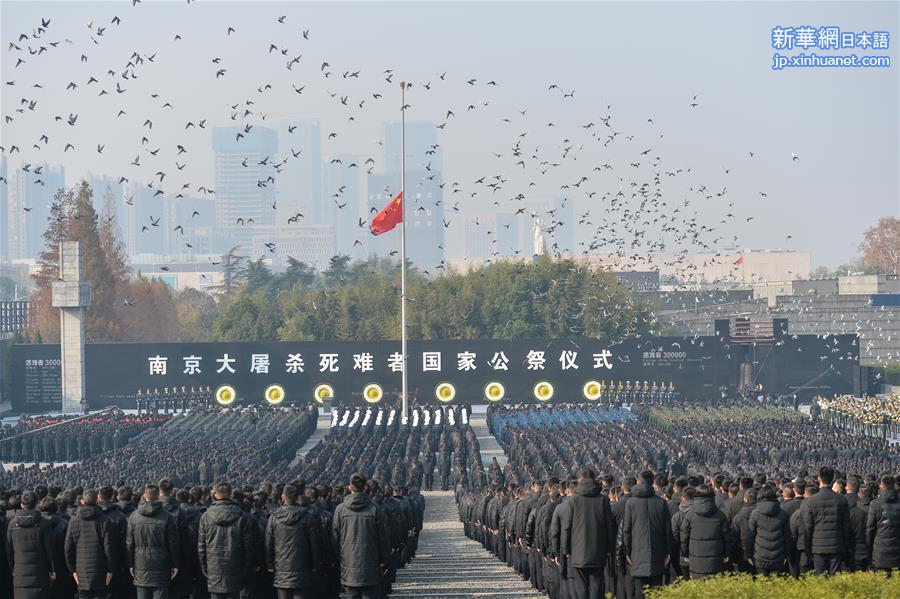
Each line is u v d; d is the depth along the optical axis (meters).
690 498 40.31
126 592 41.31
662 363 186.88
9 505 42.56
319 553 39.59
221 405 184.25
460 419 157.38
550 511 45.75
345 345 186.12
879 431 153.88
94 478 96.50
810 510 42.12
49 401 188.25
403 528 54.12
